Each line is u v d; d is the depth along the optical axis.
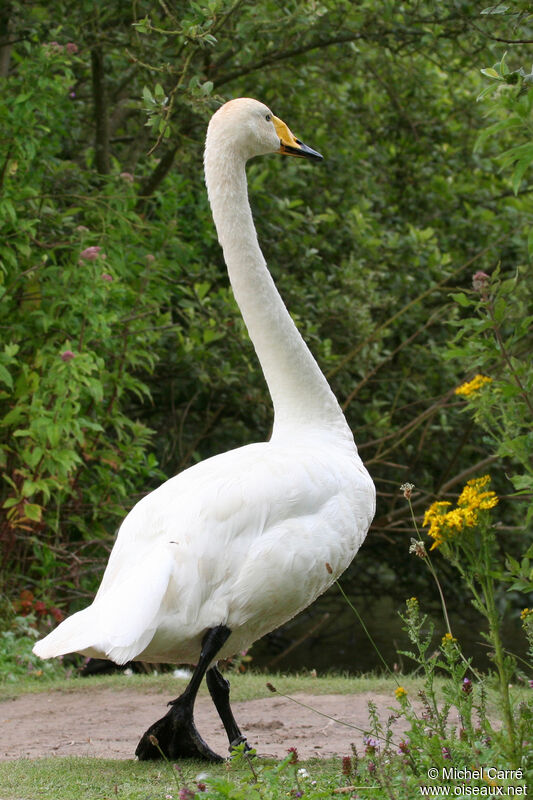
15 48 12.06
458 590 16.55
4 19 11.01
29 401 9.98
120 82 13.45
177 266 11.59
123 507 10.75
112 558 5.00
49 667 8.80
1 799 4.45
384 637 16.27
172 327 10.96
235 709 6.96
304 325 13.15
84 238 9.93
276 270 13.53
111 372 11.46
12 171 9.96
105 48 11.59
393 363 15.12
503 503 15.53
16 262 9.75
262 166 13.93
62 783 4.74
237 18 10.45
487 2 11.47
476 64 12.92
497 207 15.58
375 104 15.73
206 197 12.28
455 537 3.86
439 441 15.61
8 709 7.21
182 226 12.90
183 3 10.93
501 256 15.25
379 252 14.52
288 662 15.16
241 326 12.05
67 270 9.91
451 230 15.53
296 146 6.27
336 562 5.16
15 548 10.40
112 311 10.33
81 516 10.72
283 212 13.27
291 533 4.93
